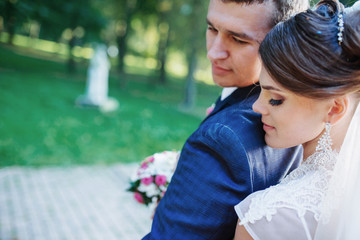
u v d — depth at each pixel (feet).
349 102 2.93
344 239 2.84
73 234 14.46
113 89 58.23
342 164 2.91
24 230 14.33
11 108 34.06
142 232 15.17
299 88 2.66
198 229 3.23
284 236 2.76
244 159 3.22
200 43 48.62
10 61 62.80
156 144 30.32
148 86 68.33
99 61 40.45
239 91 3.85
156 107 48.21
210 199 3.21
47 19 51.80
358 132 2.93
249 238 2.95
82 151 25.35
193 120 43.45
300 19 2.71
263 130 3.50
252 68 3.57
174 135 34.53
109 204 17.52
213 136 3.31
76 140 27.61
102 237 14.47
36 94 42.16
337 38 2.64
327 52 2.58
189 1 48.29
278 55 2.69
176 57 102.53
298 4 3.45
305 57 2.59
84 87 52.90
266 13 3.30
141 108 45.39
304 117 2.89
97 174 21.44
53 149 24.81
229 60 3.59
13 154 22.65
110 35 67.21
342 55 2.61
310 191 2.91
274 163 3.60
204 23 46.62
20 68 59.21
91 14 57.26
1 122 28.99
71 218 15.76
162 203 3.67
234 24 3.33
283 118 2.94
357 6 2.87
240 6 3.29
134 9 60.39
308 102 2.80
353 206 2.85
